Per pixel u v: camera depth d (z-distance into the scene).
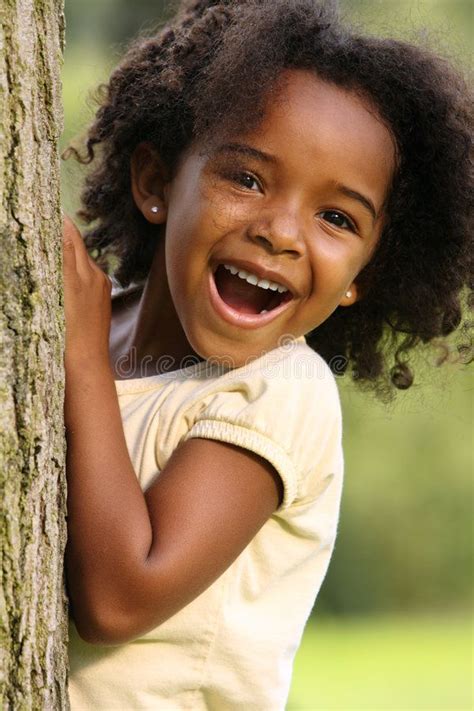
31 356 2.67
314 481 3.22
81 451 2.96
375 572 15.05
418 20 4.05
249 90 3.20
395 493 14.84
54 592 2.80
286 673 3.30
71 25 12.13
